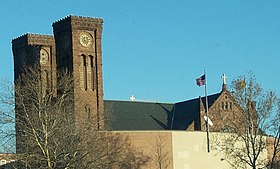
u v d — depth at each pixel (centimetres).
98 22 13838
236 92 9712
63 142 7950
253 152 9469
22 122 7962
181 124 14475
